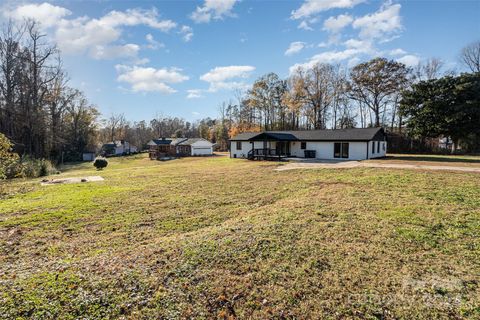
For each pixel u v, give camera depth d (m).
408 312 3.35
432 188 9.82
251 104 51.19
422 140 34.78
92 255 5.16
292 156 28.59
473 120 29.12
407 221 6.50
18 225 7.07
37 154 29.52
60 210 8.43
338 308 3.44
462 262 4.58
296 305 3.50
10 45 26.59
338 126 44.25
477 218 6.61
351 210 7.50
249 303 3.53
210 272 4.23
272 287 3.87
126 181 14.48
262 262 4.55
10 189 12.23
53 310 3.28
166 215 7.88
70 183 13.95
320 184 11.79
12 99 26.80
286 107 46.84
